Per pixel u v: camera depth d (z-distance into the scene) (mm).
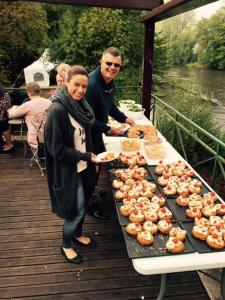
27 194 3680
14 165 4445
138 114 4227
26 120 3971
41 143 3943
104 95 2686
